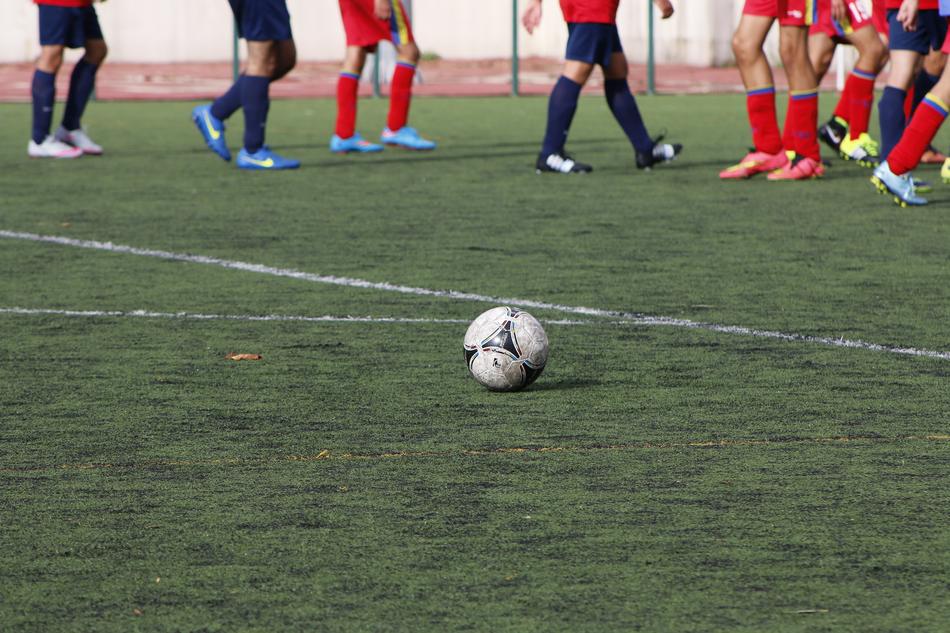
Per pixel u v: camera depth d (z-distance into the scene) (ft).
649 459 29.68
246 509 26.58
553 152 88.43
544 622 21.12
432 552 24.16
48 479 28.60
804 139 81.97
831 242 59.52
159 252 58.90
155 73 239.09
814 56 91.50
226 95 93.09
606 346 40.91
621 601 21.91
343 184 83.30
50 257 57.93
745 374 37.45
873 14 91.30
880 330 42.73
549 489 27.63
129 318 45.68
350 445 30.96
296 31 265.54
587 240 60.95
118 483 28.30
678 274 52.60
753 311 45.73
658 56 250.57
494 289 50.01
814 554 23.90
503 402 34.73
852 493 27.22
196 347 41.29
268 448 30.76
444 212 70.54
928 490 27.37
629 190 78.89
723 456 29.86
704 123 129.08
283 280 52.26
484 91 193.26
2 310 47.06
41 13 98.07
